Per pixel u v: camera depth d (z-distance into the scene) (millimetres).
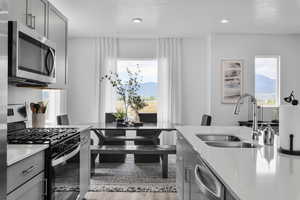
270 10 4016
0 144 1136
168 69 5832
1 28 1156
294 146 1522
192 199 1905
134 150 3949
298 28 5023
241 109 5352
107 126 4324
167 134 5840
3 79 1168
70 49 5918
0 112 1134
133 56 5945
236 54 5367
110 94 5852
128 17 4391
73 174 2463
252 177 1072
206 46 5781
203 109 5934
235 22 4645
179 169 2787
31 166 1633
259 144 1906
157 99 5859
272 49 5414
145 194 3289
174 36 5770
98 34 5602
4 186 1180
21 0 2305
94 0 3611
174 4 3770
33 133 2336
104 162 4859
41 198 1804
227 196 1040
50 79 2689
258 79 5562
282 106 1596
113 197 3188
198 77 5938
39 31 2674
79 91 5918
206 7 3898
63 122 4172
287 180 1031
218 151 1618
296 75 5422
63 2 3684
